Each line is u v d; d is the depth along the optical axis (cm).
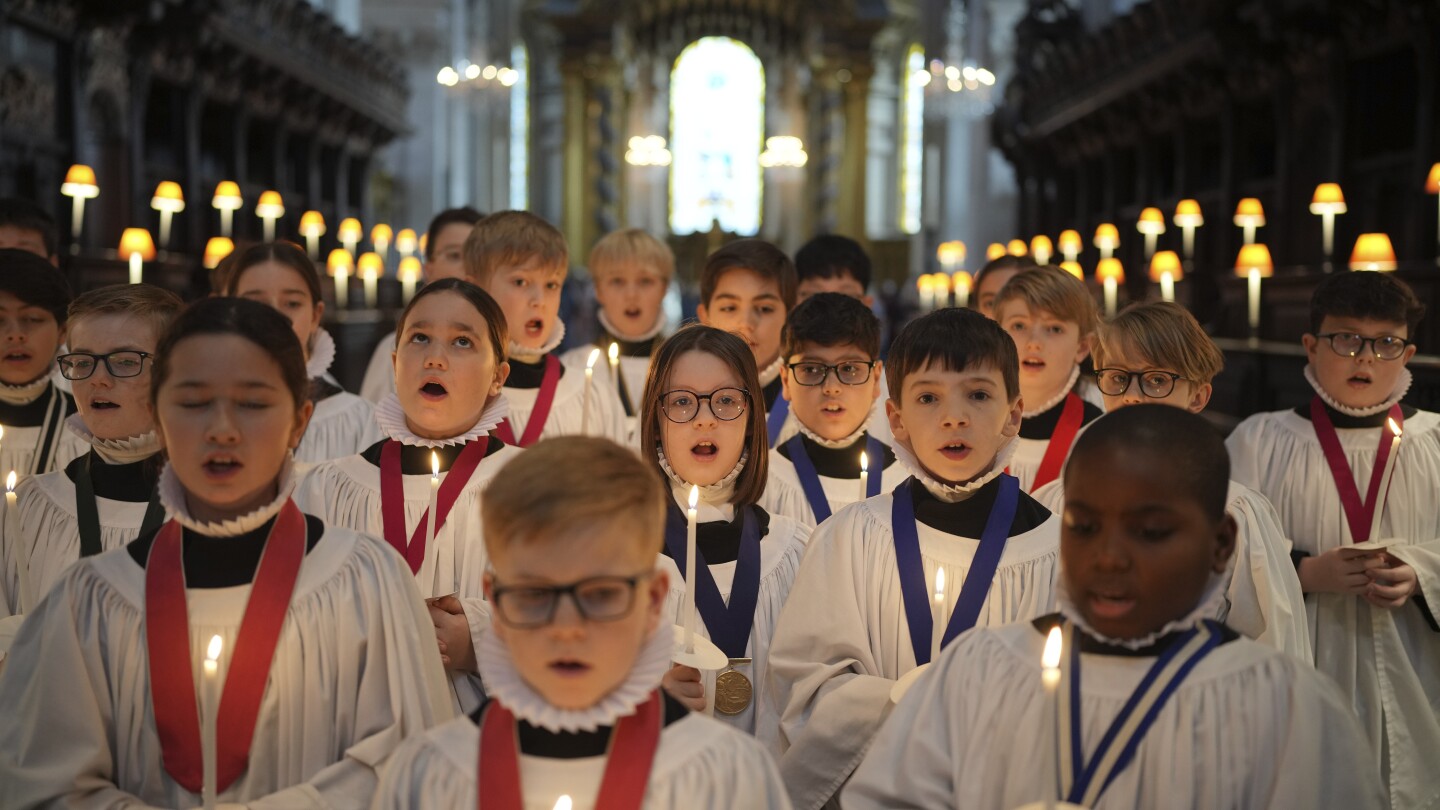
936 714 210
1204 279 1294
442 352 309
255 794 216
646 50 2997
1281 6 1073
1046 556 268
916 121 2978
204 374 206
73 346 291
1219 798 185
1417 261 973
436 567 309
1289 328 891
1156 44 1386
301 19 1678
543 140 3038
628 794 173
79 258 947
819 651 272
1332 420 367
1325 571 333
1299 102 1152
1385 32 1010
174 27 1320
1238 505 311
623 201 2998
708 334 314
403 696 223
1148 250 1451
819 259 542
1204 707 189
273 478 220
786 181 3017
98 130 1283
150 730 218
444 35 2581
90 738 213
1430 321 762
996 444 270
